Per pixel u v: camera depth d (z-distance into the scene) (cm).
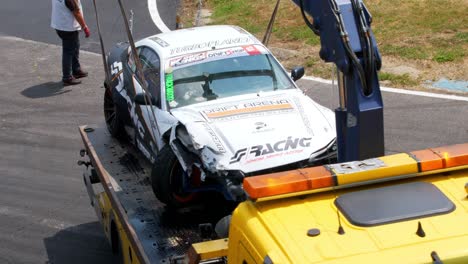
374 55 667
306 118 880
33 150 1427
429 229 513
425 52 1773
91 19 2216
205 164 809
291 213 543
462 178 585
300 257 493
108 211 942
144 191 897
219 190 851
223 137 834
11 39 2117
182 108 936
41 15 2316
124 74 1100
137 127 1023
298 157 806
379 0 2156
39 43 2078
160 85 978
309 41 1928
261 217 541
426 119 1426
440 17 1988
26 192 1266
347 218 530
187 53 1027
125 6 2347
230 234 573
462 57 1725
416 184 576
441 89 1577
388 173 571
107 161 1010
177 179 845
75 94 1708
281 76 1012
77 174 1327
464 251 491
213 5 2325
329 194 567
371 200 549
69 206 1219
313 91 1598
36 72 1864
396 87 1606
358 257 490
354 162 589
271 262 493
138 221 815
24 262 1059
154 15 2242
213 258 618
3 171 1345
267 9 2216
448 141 1324
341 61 668
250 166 793
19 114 1603
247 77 992
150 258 729
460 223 519
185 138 843
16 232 1143
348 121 677
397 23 1981
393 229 515
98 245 1100
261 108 905
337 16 662
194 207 852
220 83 978
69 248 1094
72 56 1762
